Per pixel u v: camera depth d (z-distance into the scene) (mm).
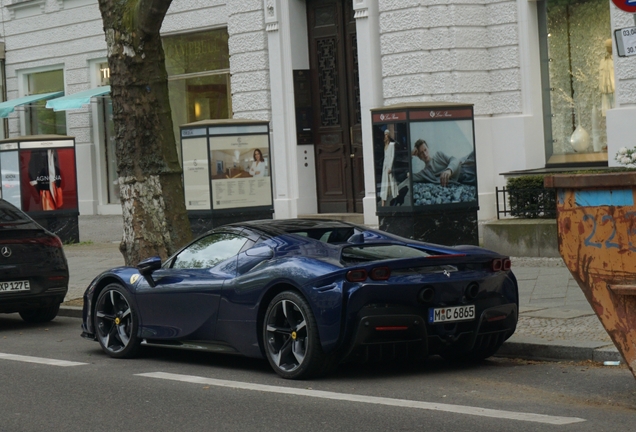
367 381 7527
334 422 6191
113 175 25656
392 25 17422
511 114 17188
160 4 11695
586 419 6062
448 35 17031
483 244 14828
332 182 19641
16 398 7309
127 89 12195
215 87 22047
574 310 9859
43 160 20109
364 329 7188
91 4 25297
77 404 7031
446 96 17031
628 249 6188
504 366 8102
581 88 16781
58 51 26250
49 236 11406
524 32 16953
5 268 10938
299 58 19688
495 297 7777
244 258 8164
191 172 16125
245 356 8508
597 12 16484
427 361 8398
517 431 5789
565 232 6555
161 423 6355
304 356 7441
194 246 8773
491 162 17328
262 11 19953
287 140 19688
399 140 13570
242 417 6434
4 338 10672
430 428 5941
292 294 7492
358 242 8070
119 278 9141
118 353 9109
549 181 6555
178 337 8570
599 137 16609
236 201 16078
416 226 13586
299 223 8555
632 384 7105
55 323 11875
